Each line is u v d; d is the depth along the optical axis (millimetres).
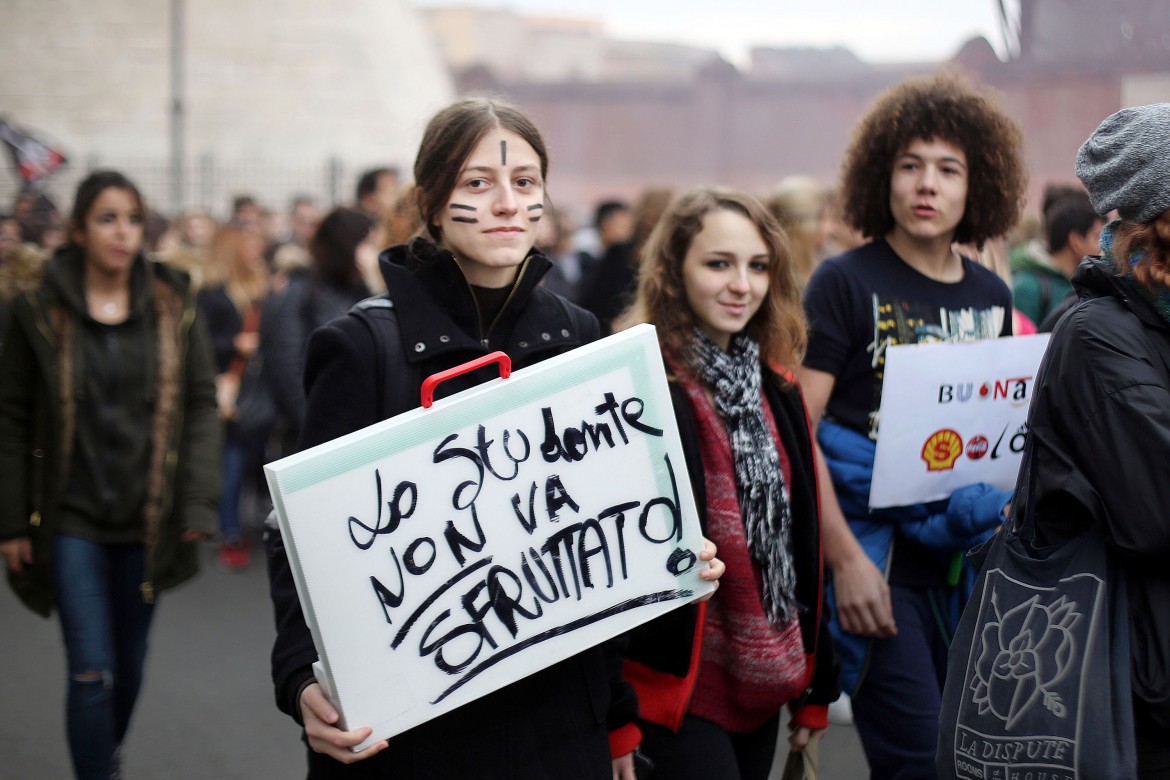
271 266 10398
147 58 28406
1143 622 2164
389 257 2309
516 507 2105
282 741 4695
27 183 16672
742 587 2721
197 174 25266
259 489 7801
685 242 2883
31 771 4367
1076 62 14883
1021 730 2197
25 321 3787
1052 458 2268
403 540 2045
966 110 3316
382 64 29344
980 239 3494
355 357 2174
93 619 3713
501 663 2088
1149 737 2166
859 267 3342
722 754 2723
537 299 2342
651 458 2182
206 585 7215
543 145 2322
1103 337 2207
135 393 3877
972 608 2355
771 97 38406
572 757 2223
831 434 3320
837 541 3145
